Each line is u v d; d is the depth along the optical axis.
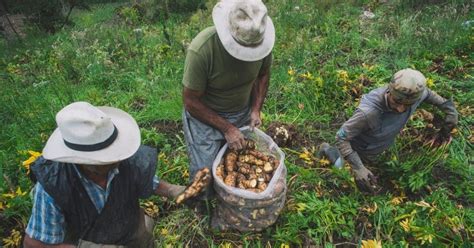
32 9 10.04
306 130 4.13
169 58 5.93
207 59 2.59
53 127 4.27
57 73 5.74
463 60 5.16
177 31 7.20
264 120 4.20
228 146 2.96
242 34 2.42
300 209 3.07
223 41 2.45
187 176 3.53
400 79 2.68
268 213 2.82
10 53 7.99
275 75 4.99
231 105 2.95
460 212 2.99
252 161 2.91
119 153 1.86
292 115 4.35
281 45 5.95
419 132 3.79
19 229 3.11
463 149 3.67
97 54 6.09
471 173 3.41
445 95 4.34
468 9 6.64
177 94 4.69
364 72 4.89
